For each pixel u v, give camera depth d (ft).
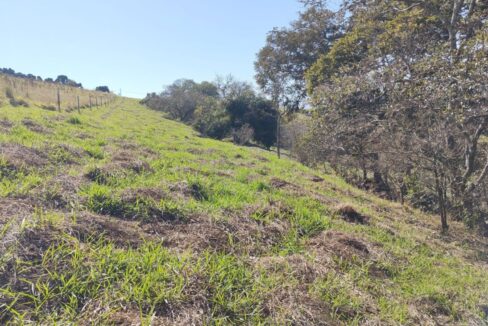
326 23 61.57
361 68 38.14
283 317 8.77
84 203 12.71
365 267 13.30
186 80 168.14
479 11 33.96
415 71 31.42
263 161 40.29
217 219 13.70
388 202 33.27
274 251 12.87
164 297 8.33
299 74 69.72
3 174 14.08
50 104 73.36
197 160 29.89
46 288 7.61
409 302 11.80
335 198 26.45
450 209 30.60
